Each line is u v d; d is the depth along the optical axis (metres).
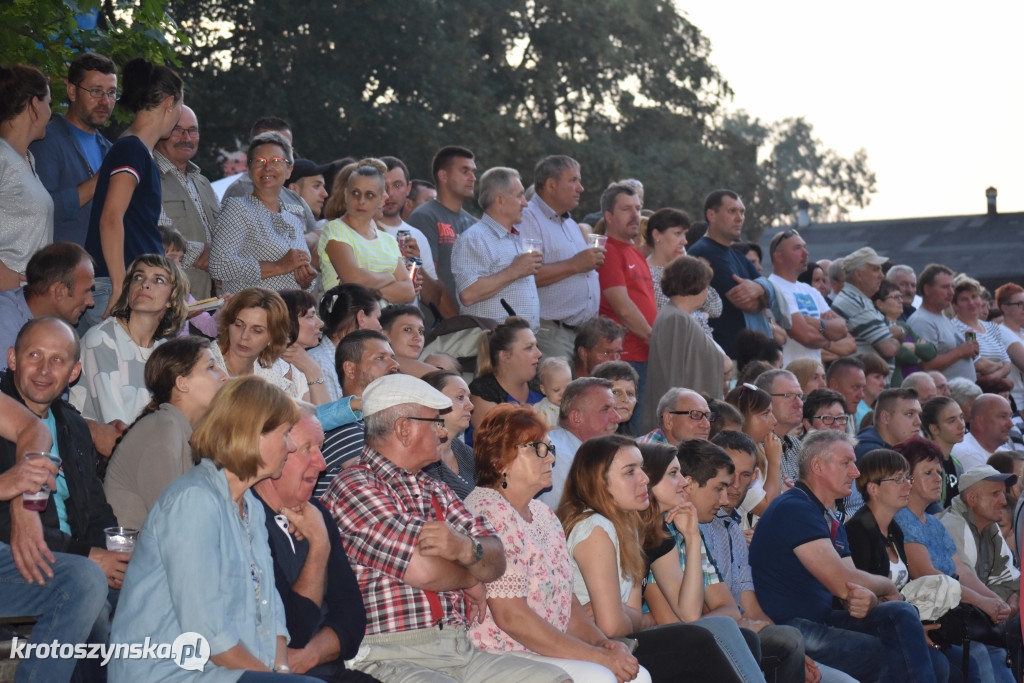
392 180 9.51
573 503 6.43
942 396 10.75
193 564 4.29
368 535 5.19
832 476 7.80
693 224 12.34
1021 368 14.93
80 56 8.03
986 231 34.53
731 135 39.19
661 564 6.78
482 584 5.56
